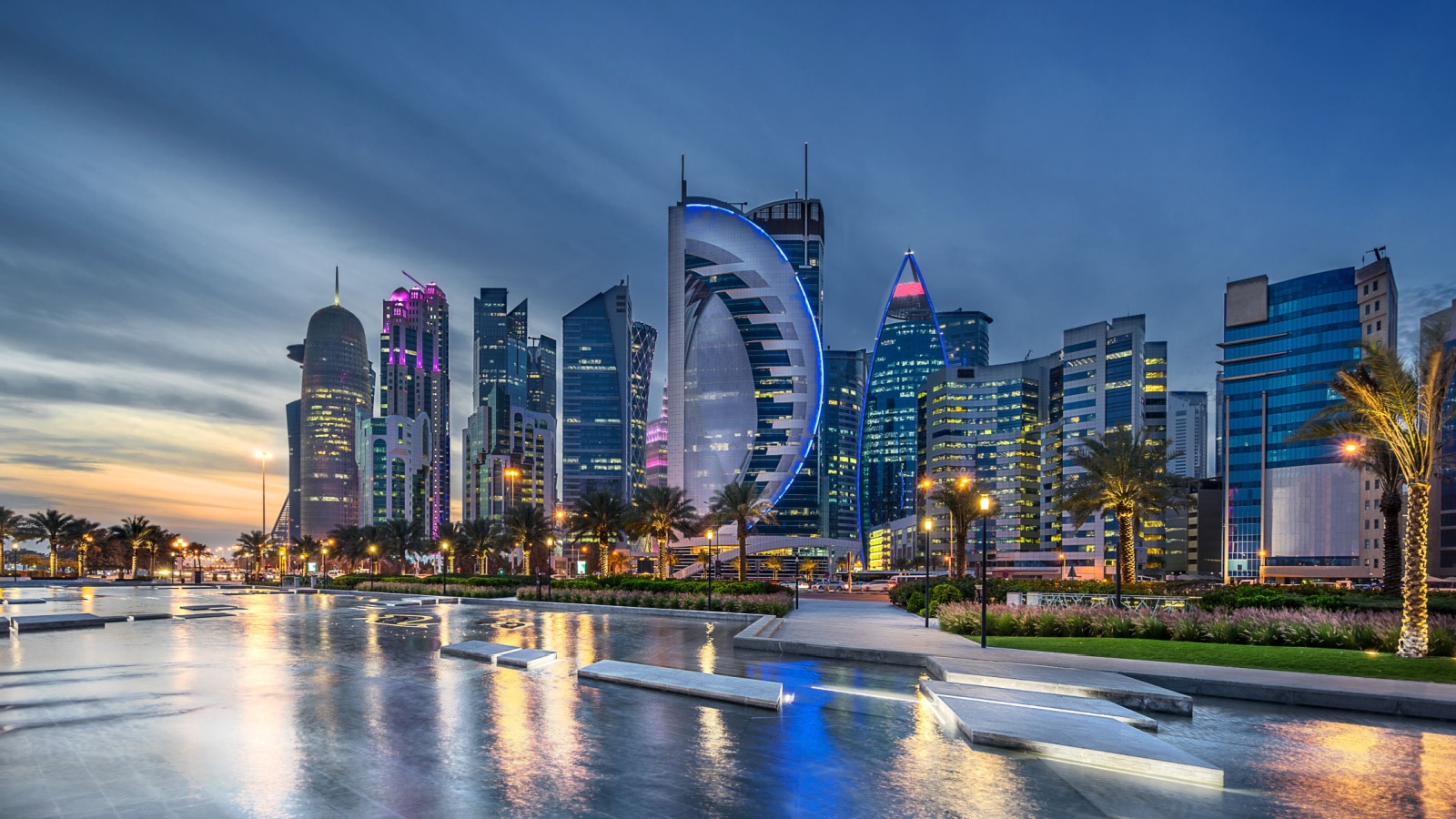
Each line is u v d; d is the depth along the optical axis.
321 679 17.47
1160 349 169.25
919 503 185.75
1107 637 23.84
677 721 12.98
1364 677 15.98
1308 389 139.25
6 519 110.38
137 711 13.69
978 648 21.25
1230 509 146.38
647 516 68.50
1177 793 9.24
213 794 8.96
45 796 8.85
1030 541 191.38
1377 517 125.44
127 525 117.44
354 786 9.30
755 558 192.38
